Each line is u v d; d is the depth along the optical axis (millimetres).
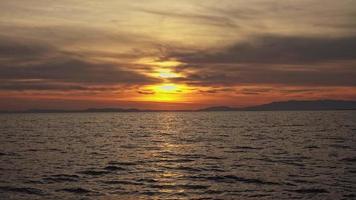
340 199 24094
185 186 28578
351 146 54375
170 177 32156
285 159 41812
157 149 54594
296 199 24359
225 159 42844
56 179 31281
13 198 25156
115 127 123125
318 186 27562
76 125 139750
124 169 36469
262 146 56594
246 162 40156
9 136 82188
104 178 31828
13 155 47562
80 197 25438
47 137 79000
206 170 35438
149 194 26250
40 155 47594
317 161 39812
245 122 151250
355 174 32000
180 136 80000
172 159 43438
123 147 57781
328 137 70750
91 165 39000
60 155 47625
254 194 25828
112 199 24969
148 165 39000
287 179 30328
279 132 87500
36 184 29297
